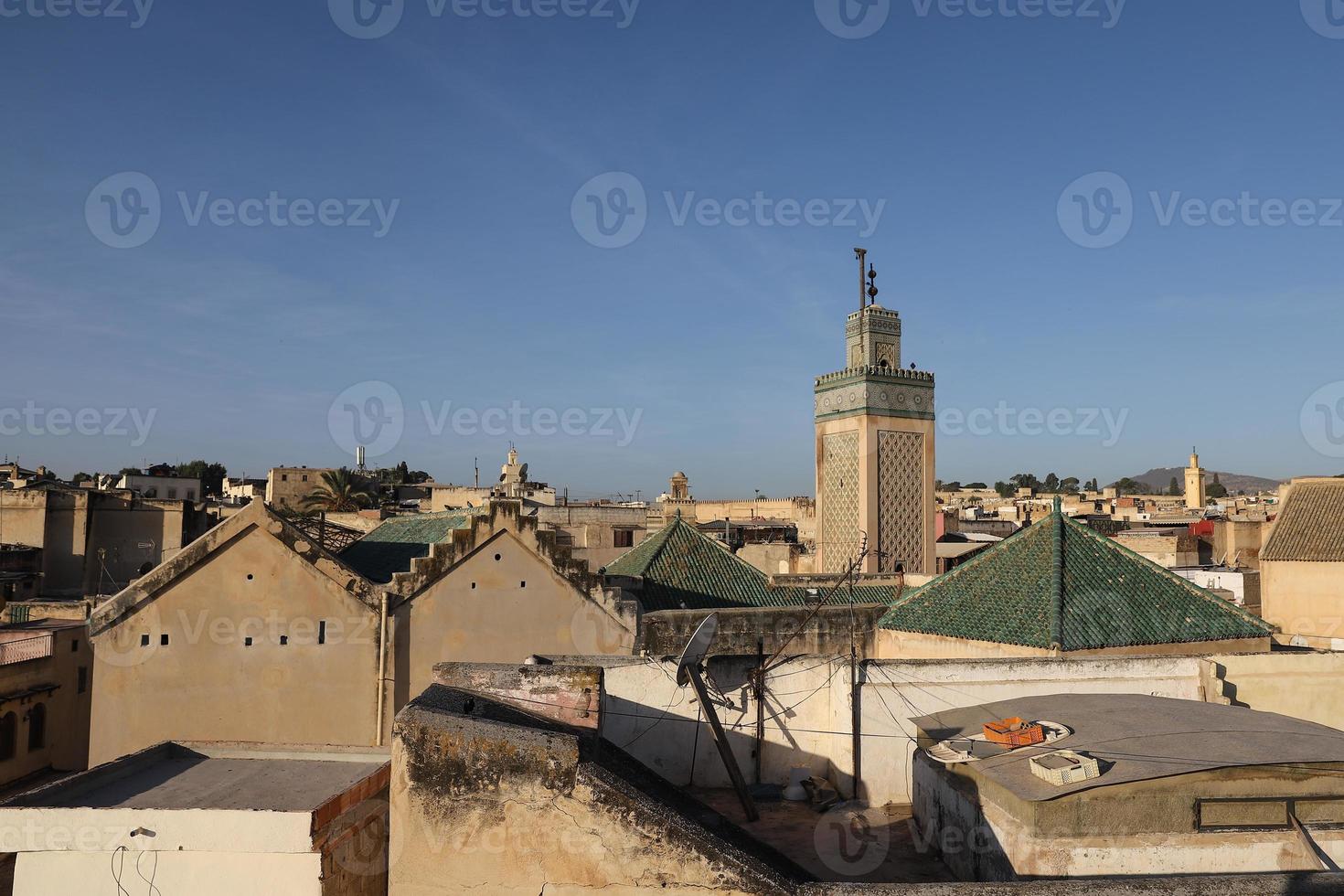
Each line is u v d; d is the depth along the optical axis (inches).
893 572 1218.6
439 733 336.5
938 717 523.2
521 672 460.8
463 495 2285.9
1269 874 310.0
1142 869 390.6
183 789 435.2
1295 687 604.7
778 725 561.9
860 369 1264.8
